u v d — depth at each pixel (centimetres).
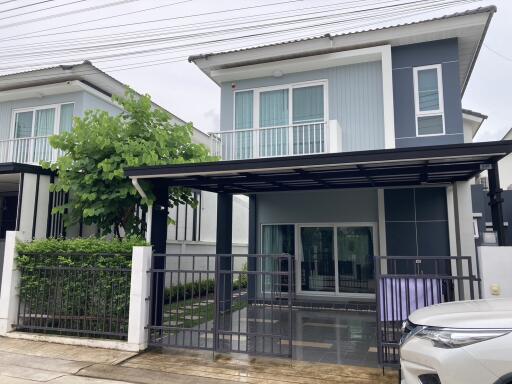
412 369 334
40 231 920
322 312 953
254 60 1053
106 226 834
